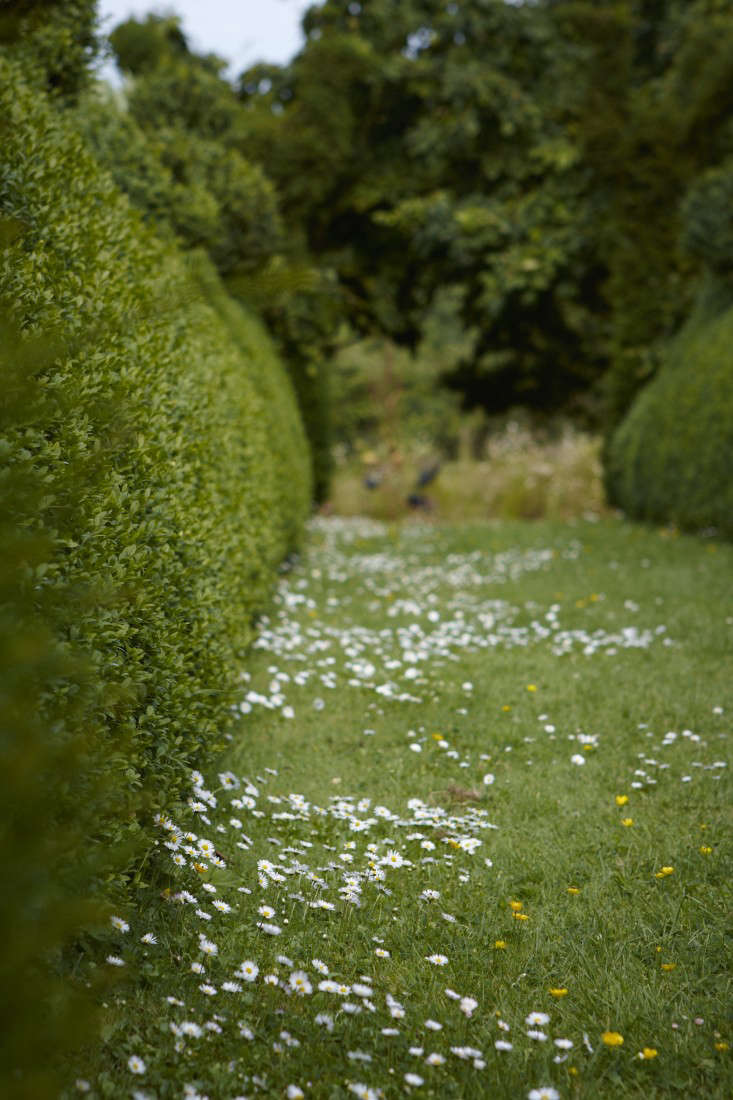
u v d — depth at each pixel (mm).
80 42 4051
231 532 3924
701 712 4051
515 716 4059
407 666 4844
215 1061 1777
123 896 2123
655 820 3078
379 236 14195
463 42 13203
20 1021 1117
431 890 2543
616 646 5207
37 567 1714
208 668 3027
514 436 14586
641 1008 2080
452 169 13711
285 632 5301
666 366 11172
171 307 3002
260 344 7855
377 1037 1917
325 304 12289
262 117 12297
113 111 5441
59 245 2496
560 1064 1884
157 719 2430
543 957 2309
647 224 11992
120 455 2529
